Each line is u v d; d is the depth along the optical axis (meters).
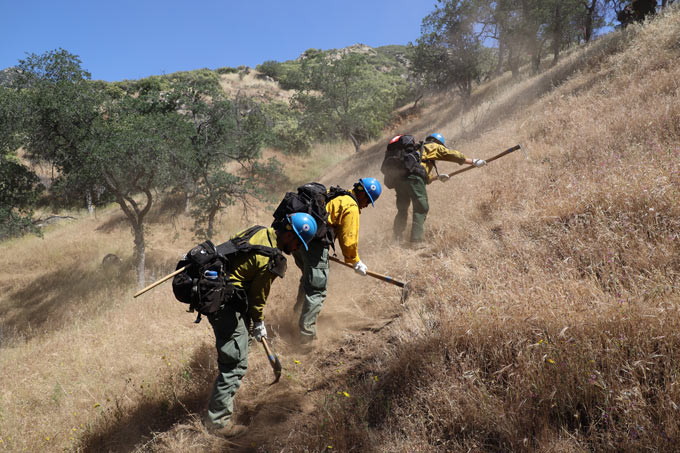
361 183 4.05
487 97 21.28
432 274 4.13
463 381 2.55
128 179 13.54
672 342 2.20
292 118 30.89
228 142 16.62
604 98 8.28
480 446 2.17
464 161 5.51
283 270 3.04
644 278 2.81
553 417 2.21
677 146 4.77
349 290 4.76
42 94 11.98
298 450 2.53
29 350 7.65
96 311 12.26
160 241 18.94
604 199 4.04
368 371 3.19
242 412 3.26
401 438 2.41
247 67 56.91
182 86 15.92
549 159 6.32
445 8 22.06
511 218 4.65
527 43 20.73
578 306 2.72
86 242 20.42
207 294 2.85
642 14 14.33
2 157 13.83
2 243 23.02
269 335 4.24
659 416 1.93
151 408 3.65
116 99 14.38
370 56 66.56
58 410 4.29
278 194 22.25
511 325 2.71
